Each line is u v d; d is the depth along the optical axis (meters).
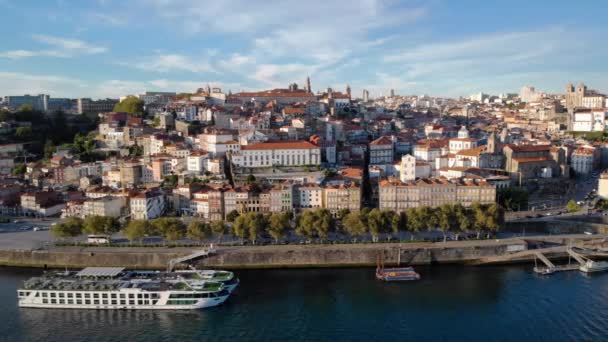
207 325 192.25
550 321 189.88
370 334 182.62
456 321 191.25
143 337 183.38
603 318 191.38
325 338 180.00
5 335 185.75
